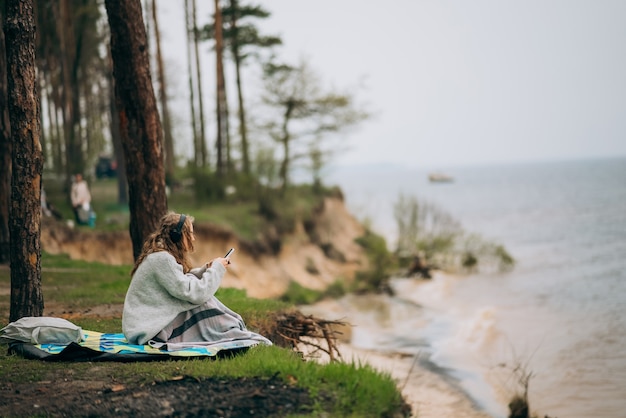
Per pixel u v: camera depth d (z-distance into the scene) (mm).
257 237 29000
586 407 12758
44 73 36938
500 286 30438
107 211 28219
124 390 5156
